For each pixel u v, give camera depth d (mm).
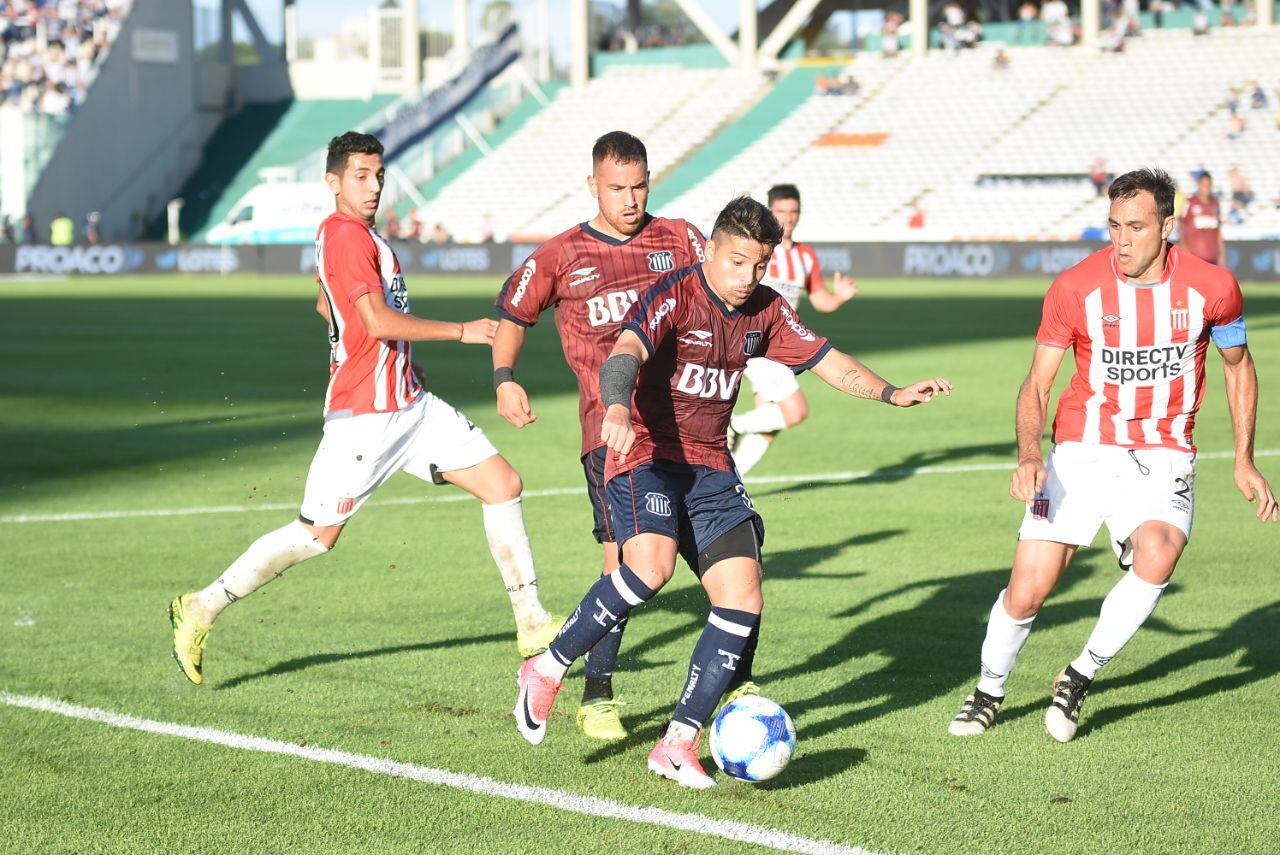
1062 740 10656
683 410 10203
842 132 101500
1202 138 90750
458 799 9469
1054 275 81062
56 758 10258
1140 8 111125
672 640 13555
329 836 8859
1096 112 95312
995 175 93938
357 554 17359
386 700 11641
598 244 11570
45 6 116375
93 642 13320
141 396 33656
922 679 12234
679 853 8562
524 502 20719
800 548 17609
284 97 125438
